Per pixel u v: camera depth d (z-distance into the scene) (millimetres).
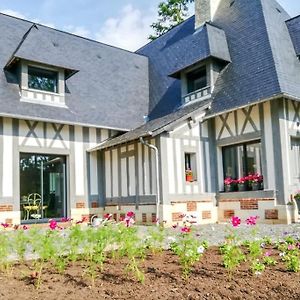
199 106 11852
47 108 12422
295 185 10578
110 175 13117
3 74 12461
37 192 12078
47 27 15156
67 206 12609
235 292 3354
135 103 15250
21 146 11695
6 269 4234
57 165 12656
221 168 12062
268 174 10625
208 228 9516
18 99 12023
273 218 10305
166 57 16609
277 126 10469
